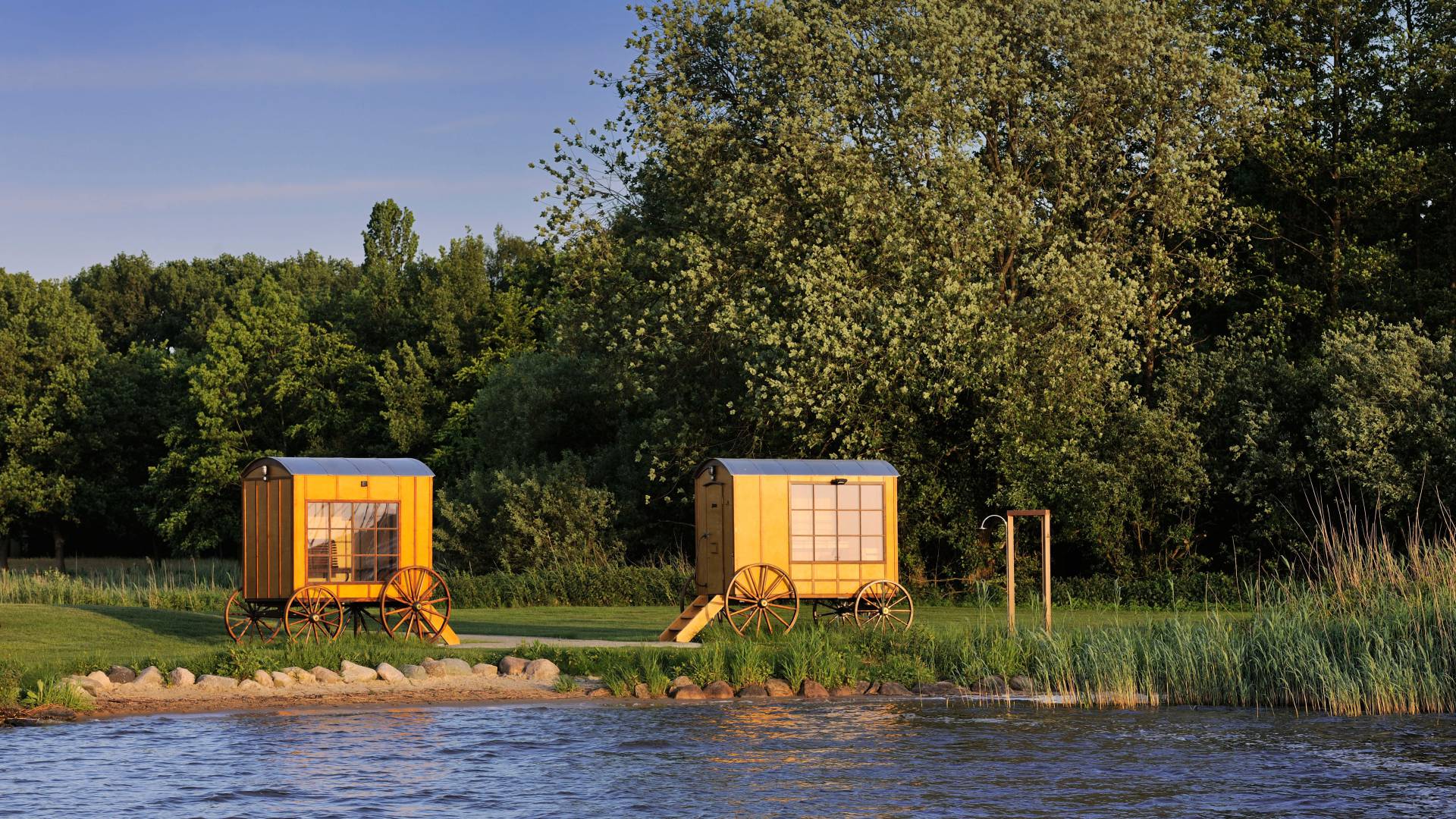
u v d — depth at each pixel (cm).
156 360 7638
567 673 2059
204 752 1523
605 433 5275
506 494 4691
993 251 3619
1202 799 1326
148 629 2362
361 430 6806
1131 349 3603
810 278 3331
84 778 1392
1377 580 2208
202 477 6469
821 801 1319
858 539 2439
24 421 6838
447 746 1566
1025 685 1998
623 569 3728
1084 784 1389
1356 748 1578
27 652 2081
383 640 2261
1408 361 3403
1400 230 4306
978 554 3650
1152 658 2019
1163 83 3659
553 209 3944
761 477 2394
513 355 6725
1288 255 4234
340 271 10769
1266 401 3688
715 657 2033
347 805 1295
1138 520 3641
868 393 3497
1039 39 3712
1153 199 3681
